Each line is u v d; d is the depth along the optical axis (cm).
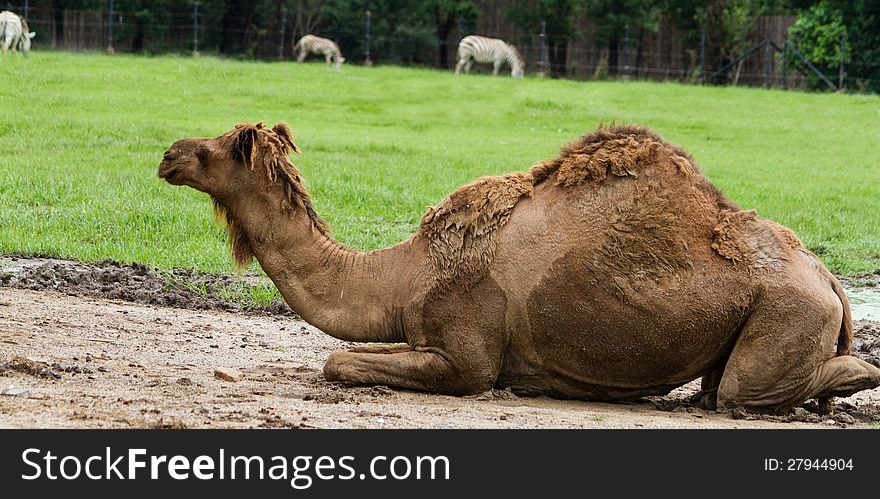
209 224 1773
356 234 1770
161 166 916
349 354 932
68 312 1218
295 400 856
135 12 5806
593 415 869
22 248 1603
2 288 1338
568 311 894
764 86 5566
